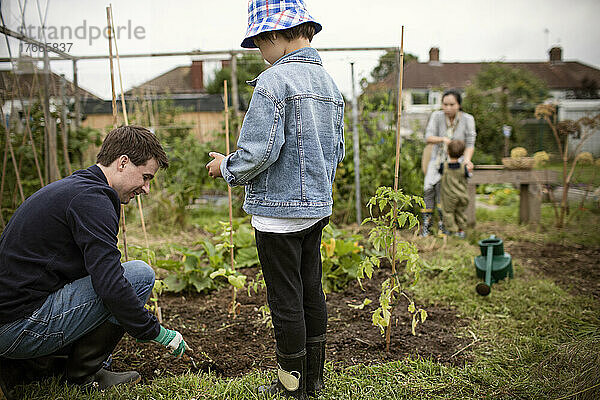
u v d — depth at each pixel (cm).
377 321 257
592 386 215
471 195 639
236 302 354
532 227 625
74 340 218
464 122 580
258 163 181
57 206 200
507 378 243
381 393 228
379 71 768
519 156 646
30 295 200
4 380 217
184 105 1191
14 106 517
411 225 251
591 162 643
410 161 649
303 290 216
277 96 183
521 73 1894
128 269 228
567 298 357
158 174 645
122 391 224
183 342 224
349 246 392
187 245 526
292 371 209
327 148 201
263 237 198
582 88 2500
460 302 354
